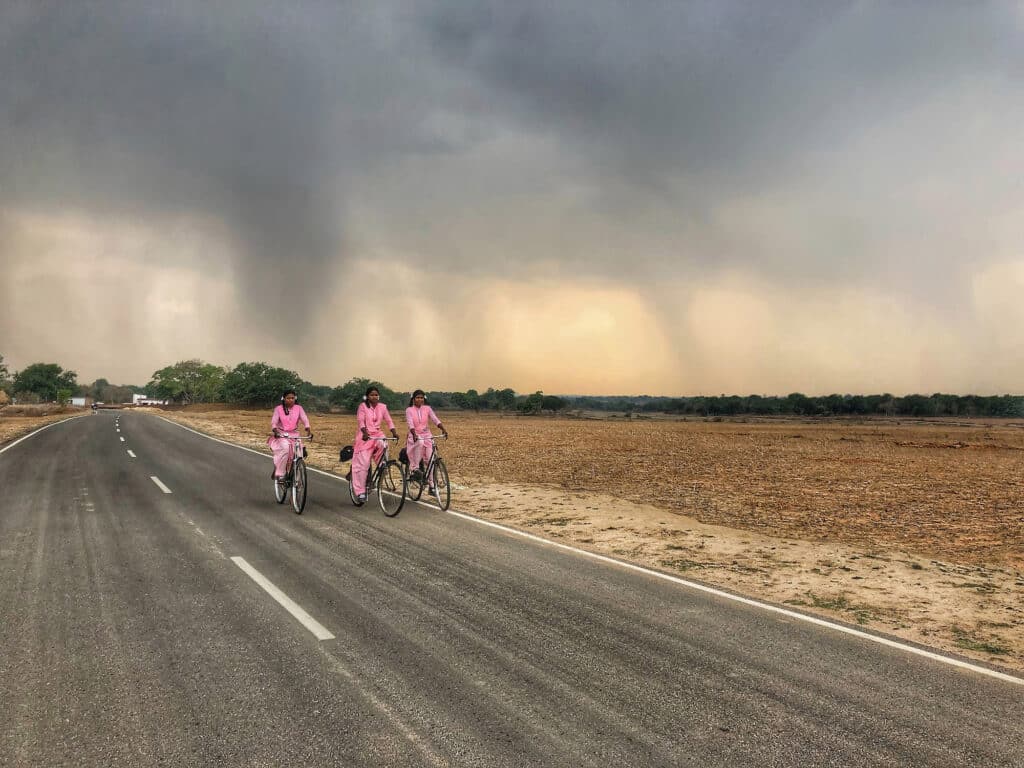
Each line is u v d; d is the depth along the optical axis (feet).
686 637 16.25
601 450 84.64
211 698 12.46
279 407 34.94
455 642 15.55
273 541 26.40
